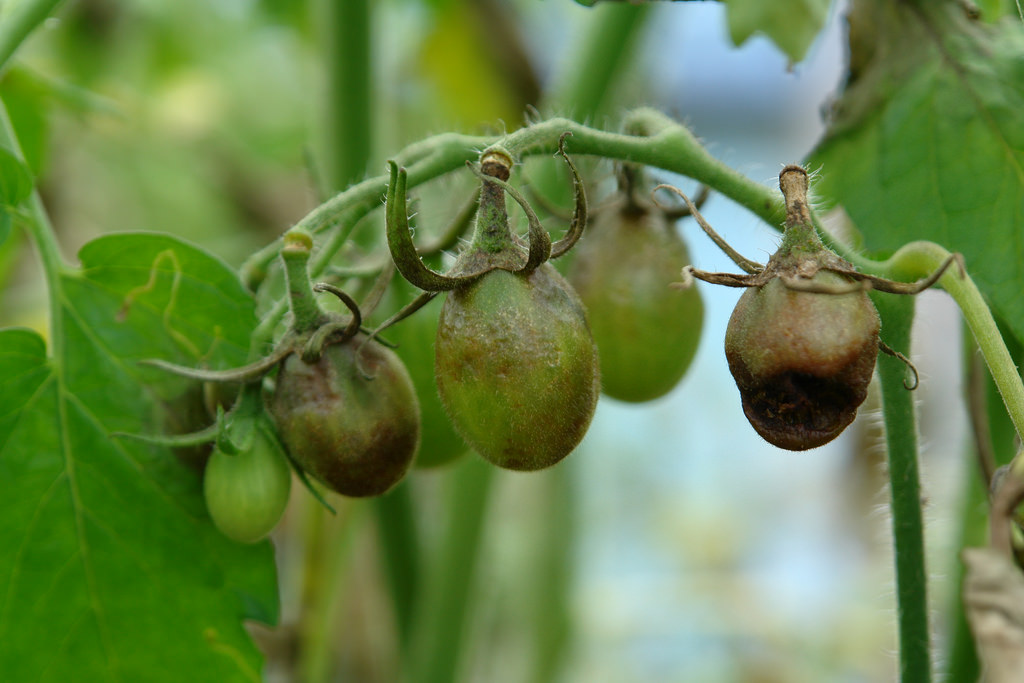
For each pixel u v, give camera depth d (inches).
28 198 23.0
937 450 33.9
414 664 25.7
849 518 46.9
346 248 24.0
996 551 21.4
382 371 22.1
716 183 22.0
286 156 39.9
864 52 23.9
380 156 26.3
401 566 26.1
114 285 23.0
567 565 30.6
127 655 23.1
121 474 23.0
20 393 22.9
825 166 23.7
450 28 37.2
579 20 26.4
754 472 50.5
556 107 25.8
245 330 23.0
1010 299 22.9
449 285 21.2
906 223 23.3
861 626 44.9
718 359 49.2
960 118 23.4
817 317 20.5
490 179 21.2
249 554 23.2
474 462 25.4
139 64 40.0
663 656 44.5
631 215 23.7
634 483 49.0
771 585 45.4
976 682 23.9
